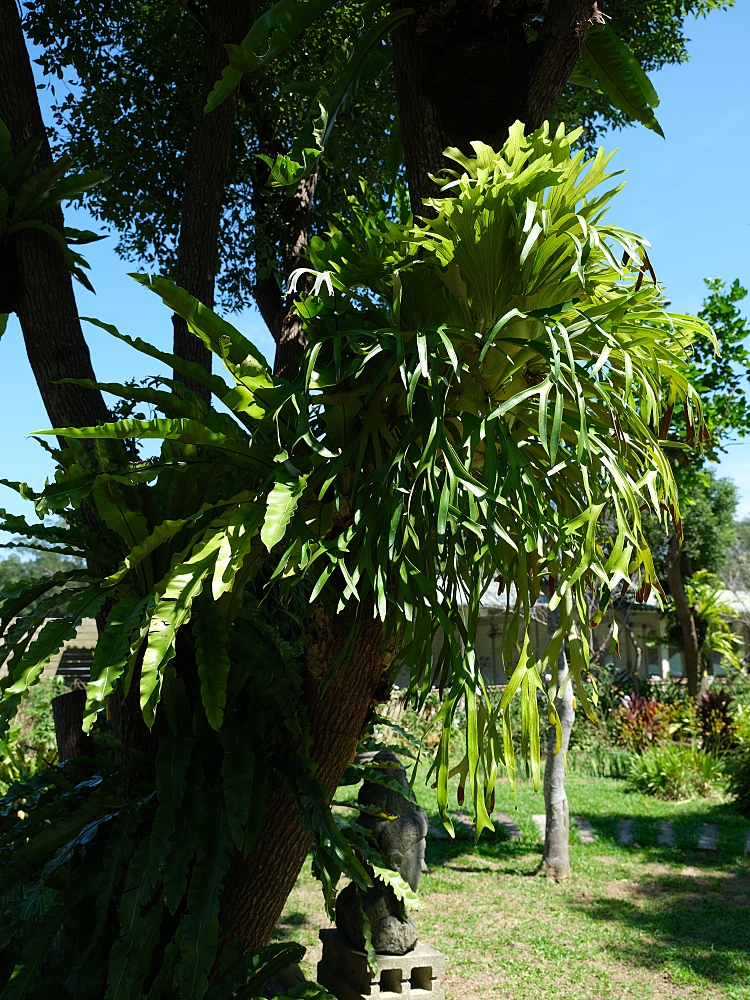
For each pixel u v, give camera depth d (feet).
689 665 51.52
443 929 21.29
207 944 7.47
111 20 21.91
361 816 14.19
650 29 25.17
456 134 9.17
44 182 10.44
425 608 7.13
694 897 23.88
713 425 33.06
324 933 15.11
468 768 7.04
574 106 22.50
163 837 7.80
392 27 9.66
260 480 7.72
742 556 73.97
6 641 7.91
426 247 7.30
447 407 7.39
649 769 39.40
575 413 7.60
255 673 8.69
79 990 8.40
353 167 22.80
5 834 9.21
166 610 6.58
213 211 13.84
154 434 6.95
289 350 14.94
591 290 7.60
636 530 7.39
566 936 20.74
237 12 14.47
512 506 7.44
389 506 6.97
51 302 10.92
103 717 12.43
